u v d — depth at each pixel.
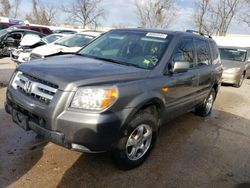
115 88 3.13
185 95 4.67
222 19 37.94
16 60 10.42
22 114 3.37
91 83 3.07
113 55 4.36
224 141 5.07
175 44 4.39
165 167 3.86
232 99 9.04
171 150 4.43
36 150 3.96
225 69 11.19
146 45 4.38
